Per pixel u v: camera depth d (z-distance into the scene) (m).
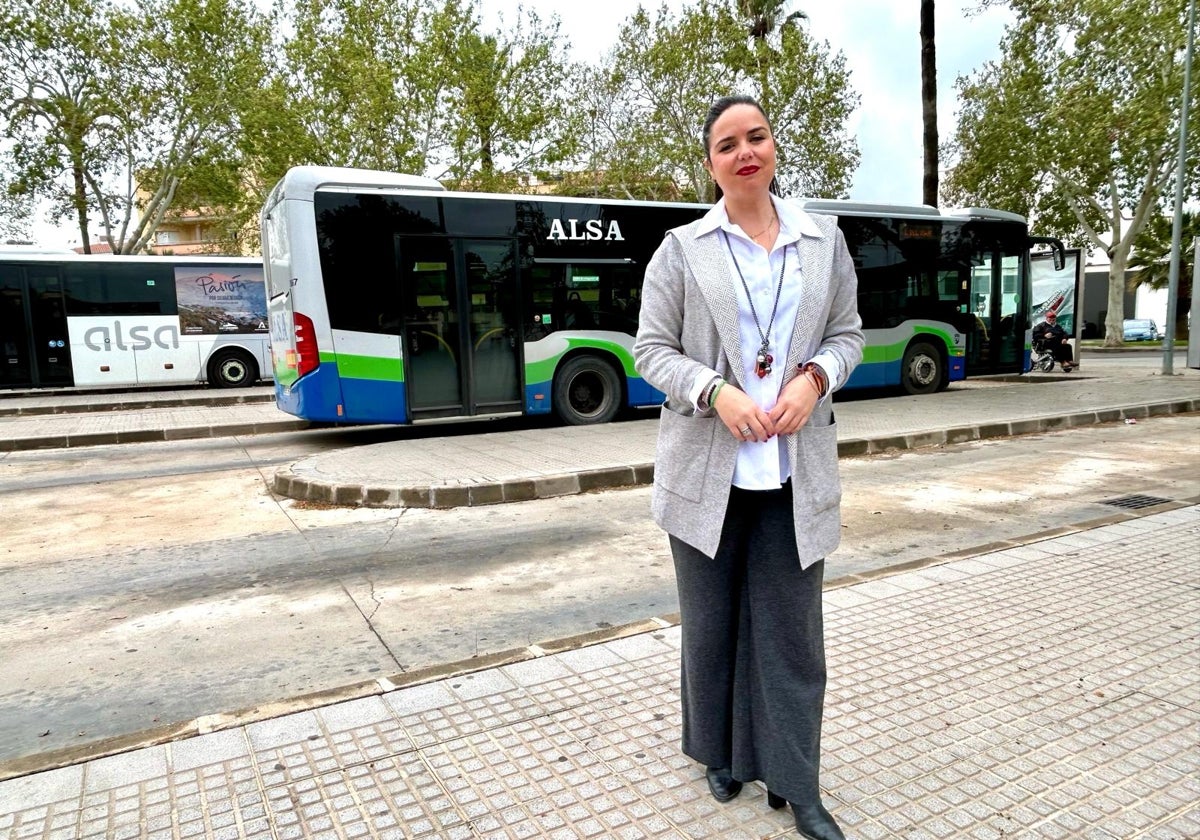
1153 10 17.23
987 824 2.21
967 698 2.94
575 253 10.81
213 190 23.44
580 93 23.19
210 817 2.35
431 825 2.28
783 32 21.31
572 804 2.36
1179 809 2.27
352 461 8.20
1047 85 22.98
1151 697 2.91
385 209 9.79
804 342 2.04
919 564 4.50
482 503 6.83
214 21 21.06
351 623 4.13
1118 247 30.12
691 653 2.26
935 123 16.80
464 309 10.23
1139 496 6.42
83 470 9.14
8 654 3.84
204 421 12.55
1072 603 3.86
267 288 11.05
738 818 2.26
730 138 2.02
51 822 2.35
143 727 3.08
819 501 2.05
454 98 21.59
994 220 14.11
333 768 2.59
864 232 12.86
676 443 2.14
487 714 2.92
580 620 4.11
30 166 21.53
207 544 5.79
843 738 2.68
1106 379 15.73
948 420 10.11
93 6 20.58
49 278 17.11
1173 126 18.12
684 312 2.13
